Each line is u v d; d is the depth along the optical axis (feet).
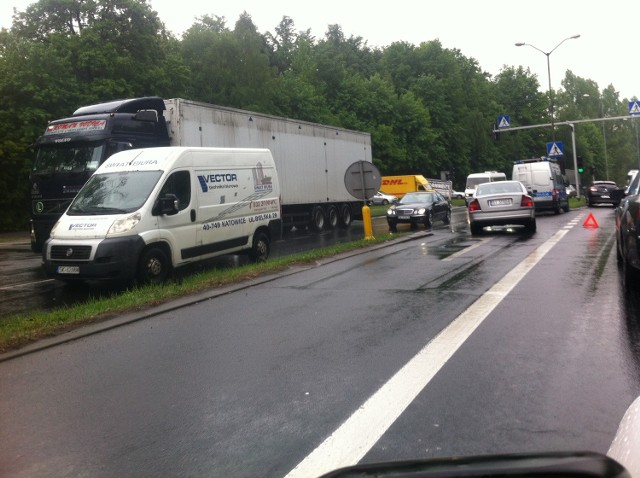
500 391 15.43
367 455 12.14
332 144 85.30
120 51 125.59
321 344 20.66
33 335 22.95
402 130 207.82
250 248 43.91
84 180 48.42
